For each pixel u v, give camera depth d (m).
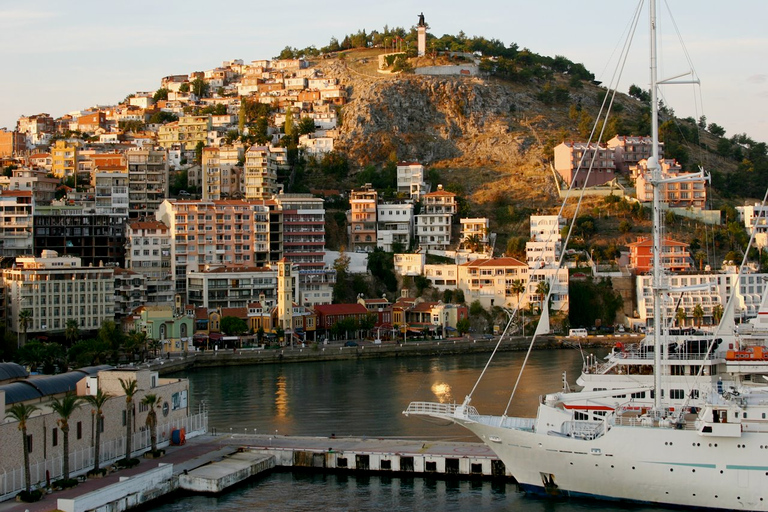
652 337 128.50
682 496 110.12
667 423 111.31
